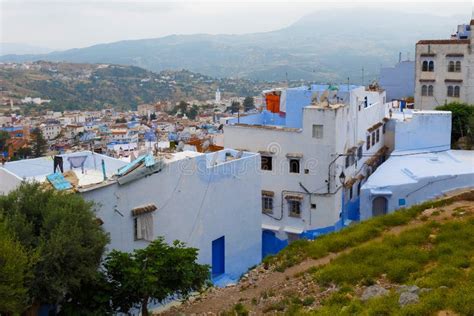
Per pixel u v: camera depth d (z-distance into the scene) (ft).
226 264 96.07
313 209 119.34
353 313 52.37
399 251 68.59
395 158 141.38
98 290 62.59
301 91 128.26
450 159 140.46
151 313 70.33
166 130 504.02
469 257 62.08
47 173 90.27
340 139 118.42
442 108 170.30
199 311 65.62
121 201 75.92
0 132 427.74
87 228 61.57
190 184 86.84
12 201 61.98
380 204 123.85
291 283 67.97
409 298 51.37
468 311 46.03
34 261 54.03
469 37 199.72
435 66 194.18
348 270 65.46
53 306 65.92
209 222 91.40
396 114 161.38
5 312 51.26
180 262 65.10
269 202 124.26
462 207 84.48
